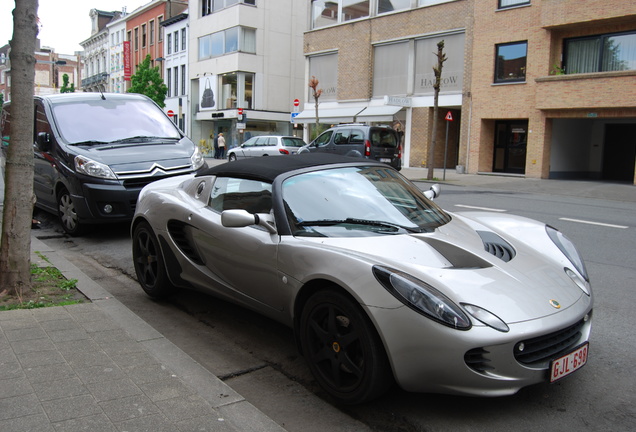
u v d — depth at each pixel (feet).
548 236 13.17
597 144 76.28
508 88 73.31
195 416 9.14
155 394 9.86
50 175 27.04
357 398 10.00
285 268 11.48
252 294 12.82
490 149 78.48
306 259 10.99
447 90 83.41
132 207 24.91
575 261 12.19
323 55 105.60
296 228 11.97
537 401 10.64
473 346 8.99
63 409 9.25
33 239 25.22
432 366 9.23
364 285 9.78
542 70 69.62
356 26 97.30
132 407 9.37
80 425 8.76
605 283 19.03
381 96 94.79
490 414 10.18
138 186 25.14
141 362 11.21
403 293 9.44
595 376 11.71
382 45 94.02
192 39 152.97
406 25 88.63
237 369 12.39
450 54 82.99
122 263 21.85
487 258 11.05
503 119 76.23
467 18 78.48
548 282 10.71
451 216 14.15
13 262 15.66
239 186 13.94
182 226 15.21
